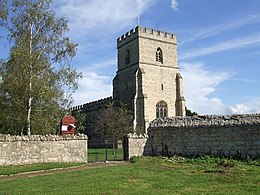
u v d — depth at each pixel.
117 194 9.91
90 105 64.31
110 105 51.03
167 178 12.80
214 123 19.41
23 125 25.17
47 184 11.56
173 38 59.75
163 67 57.31
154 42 57.25
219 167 15.50
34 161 18.06
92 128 61.88
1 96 24.88
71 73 26.53
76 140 19.92
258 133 17.38
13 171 15.32
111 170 14.97
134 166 16.64
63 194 9.83
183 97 57.44
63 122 21.31
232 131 18.50
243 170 14.32
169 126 21.81
